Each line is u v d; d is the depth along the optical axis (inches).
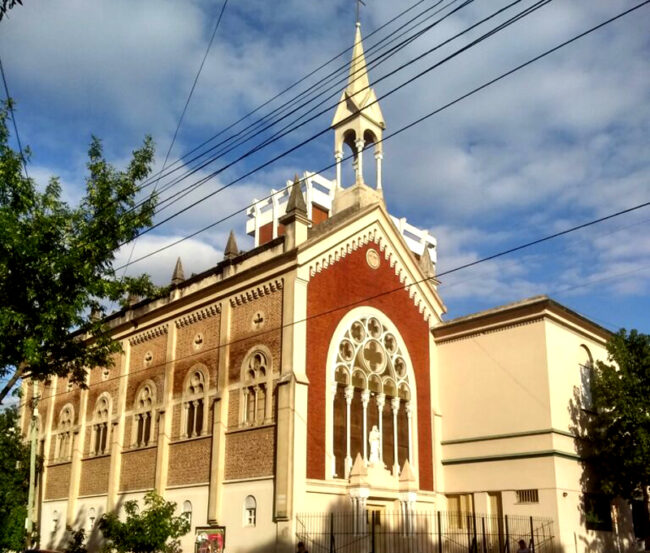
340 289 1336.1
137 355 1600.6
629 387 1306.6
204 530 1252.5
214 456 1284.4
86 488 1625.2
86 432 1691.7
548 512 1246.3
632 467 1268.5
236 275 1360.7
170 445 1416.1
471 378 1439.5
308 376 1228.5
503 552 1280.8
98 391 1691.7
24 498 1749.5
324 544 1153.4
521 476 1302.9
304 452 1173.1
